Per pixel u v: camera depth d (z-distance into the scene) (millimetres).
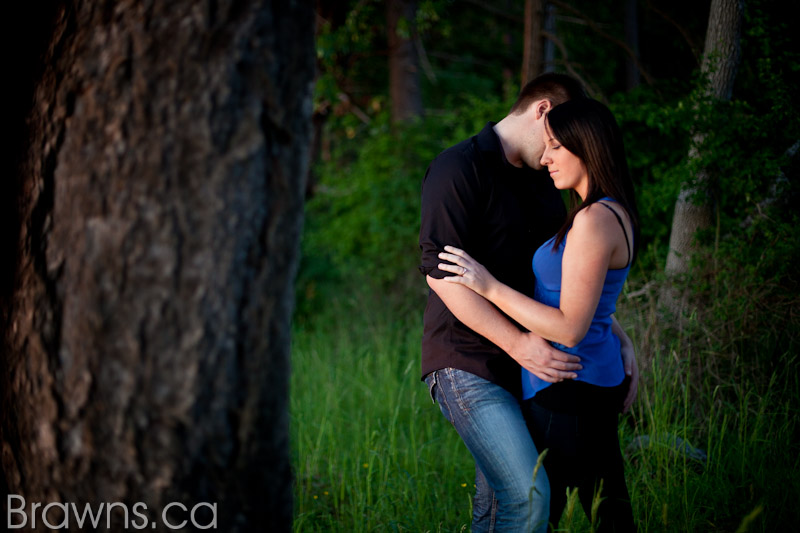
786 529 2463
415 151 6496
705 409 3371
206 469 1401
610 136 1937
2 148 1570
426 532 2566
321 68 7391
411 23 7461
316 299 6801
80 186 1382
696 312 3510
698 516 2584
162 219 1353
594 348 2014
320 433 3396
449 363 2088
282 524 1505
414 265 6199
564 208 2371
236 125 1358
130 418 1379
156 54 1356
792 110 3486
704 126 3623
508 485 1951
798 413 3090
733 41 3650
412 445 3207
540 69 5004
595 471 2029
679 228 3740
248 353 1399
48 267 1417
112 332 1369
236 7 1356
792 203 3719
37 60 1525
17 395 1487
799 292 3395
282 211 1417
